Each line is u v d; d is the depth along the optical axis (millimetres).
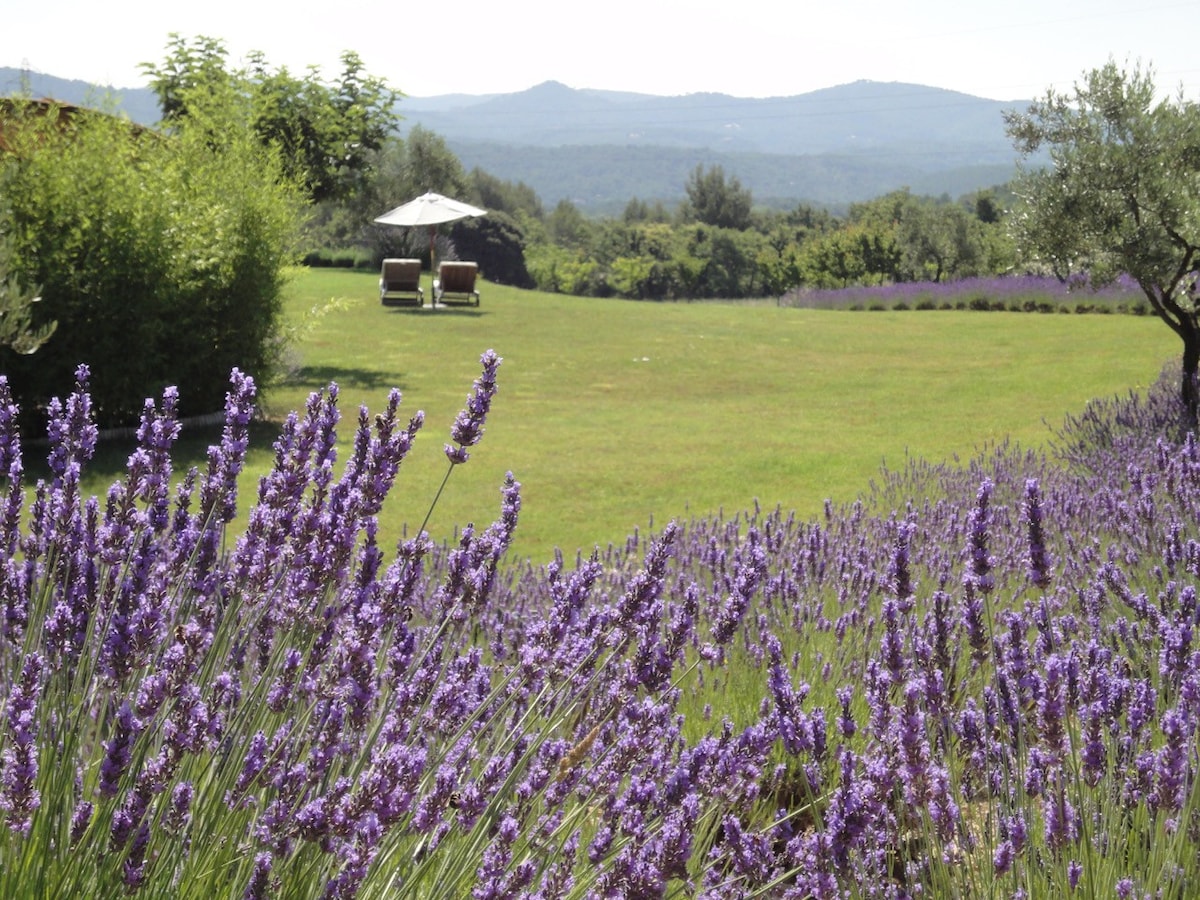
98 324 14766
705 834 3387
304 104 24188
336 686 2662
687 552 7867
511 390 22094
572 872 2777
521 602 6551
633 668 3139
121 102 16594
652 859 2611
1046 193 15727
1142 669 4379
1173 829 3018
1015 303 46469
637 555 8648
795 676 5188
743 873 2922
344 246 62406
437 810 2373
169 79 23406
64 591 2947
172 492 8875
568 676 3154
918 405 20969
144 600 2600
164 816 2357
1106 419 14867
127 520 3105
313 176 24312
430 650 3100
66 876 2184
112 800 2262
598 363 26422
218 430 15539
